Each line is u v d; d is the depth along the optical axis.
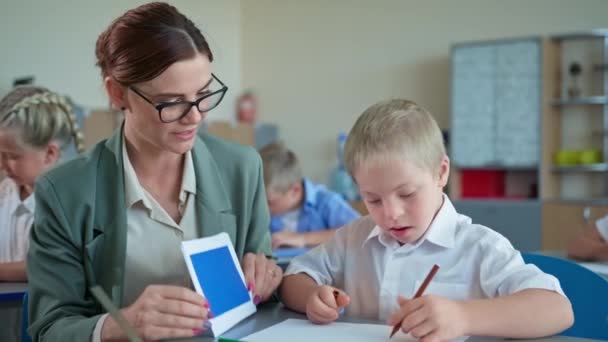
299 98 5.18
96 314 1.09
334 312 0.99
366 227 1.23
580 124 4.16
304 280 1.15
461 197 4.24
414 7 4.73
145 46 0.99
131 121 1.09
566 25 4.23
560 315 0.91
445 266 1.12
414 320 0.86
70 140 1.86
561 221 3.80
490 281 1.04
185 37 1.01
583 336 1.13
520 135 4.02
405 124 1.04
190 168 1.16
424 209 1.06
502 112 4.06
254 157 1.25
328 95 5.07
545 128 3.98
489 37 4.48
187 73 1.00
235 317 1.00
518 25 4.38
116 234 1.10
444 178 1.11
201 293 0.95
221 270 1.03
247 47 5.35
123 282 1.09
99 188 1.11
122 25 1.04
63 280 1.07
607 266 1.78
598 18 4.14
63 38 3.60
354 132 1.08
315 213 2.57
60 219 1.07
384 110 1.08
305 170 5.16
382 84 4.86
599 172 4.12
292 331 0.95
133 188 1.12
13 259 1.77
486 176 4.22
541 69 3.95
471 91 4.14
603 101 3.91
